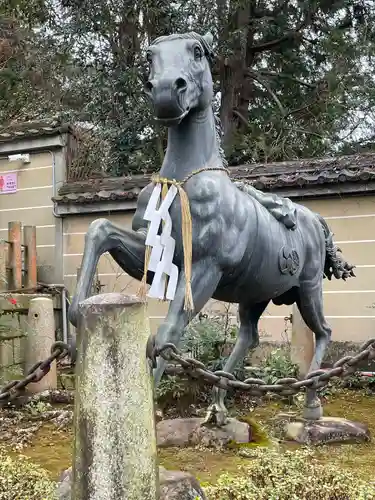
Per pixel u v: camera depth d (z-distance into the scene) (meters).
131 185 6.86
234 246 2.97
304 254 3.71
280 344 6.09
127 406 1.41
